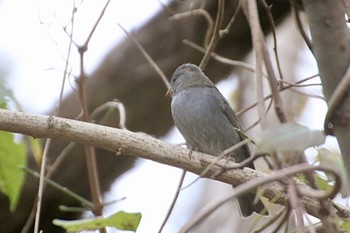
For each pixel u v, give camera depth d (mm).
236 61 10688
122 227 6250
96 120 10922
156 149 7375
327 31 5465
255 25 5234
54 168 9352
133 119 11133
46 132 7309
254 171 7359
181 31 10969
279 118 5320
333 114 5191
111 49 11117
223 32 9117
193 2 10875
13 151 8375
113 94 10930
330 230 5207
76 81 9164
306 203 6945
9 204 10188
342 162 5168
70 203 10609
